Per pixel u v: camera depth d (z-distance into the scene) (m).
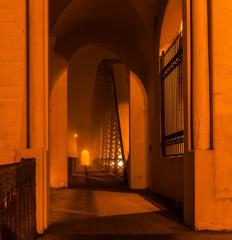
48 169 8.16
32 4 7.87
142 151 17.12
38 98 7.83
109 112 38.94
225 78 8.11
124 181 22.16
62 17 14.89
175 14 13.18
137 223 8.55
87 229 7.95
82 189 16.89
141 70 17.12
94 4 15.66
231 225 7.79
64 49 17.30
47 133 7.97
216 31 8.12
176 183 11.57
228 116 8.06
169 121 13.13
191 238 7.21
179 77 11.64
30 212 6.74
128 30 16.73
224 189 7.84
